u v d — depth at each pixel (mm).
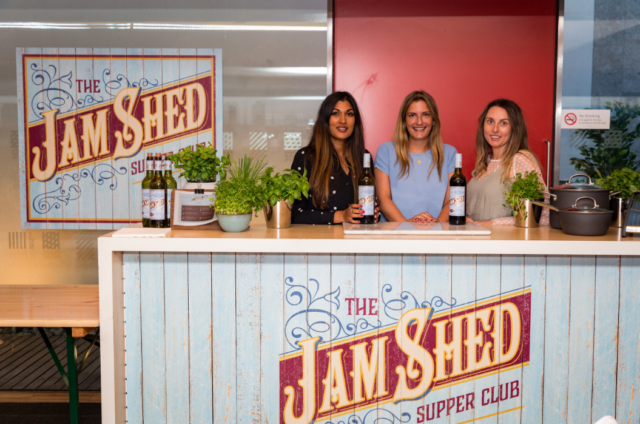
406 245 1596
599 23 3133
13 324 1678
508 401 1715
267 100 3160
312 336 1709
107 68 3113
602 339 1686
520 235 1699
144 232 1682
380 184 2416
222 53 3127
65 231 3188
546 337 1694
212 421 1739
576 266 1676
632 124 3189
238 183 1810
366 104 3215
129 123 3141
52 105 3123
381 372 1711
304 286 1697
